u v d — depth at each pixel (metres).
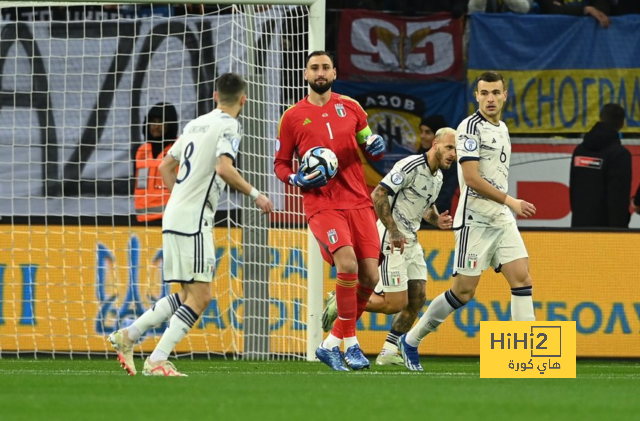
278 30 36.38
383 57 45.09
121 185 39.38
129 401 18.12
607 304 36.75
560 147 45.50
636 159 45.62
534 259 36.59
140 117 39.59
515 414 16.64
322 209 27.27
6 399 18.44
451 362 35.22
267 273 35.34
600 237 36.81
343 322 27.39
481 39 45.41
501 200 27.39
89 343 35.94
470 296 28.73
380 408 17.25
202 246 24.09
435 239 36.31
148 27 39.66
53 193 39.28
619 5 47.84
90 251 36.06
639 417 16.48
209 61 39.44
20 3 35.19
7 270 36.00
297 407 17.30
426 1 46.19
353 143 27.58
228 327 35.47
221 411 16.67
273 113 36.38
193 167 24.09
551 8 46.78
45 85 39.66
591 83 45.81
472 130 27.81
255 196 23.78
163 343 24.59
